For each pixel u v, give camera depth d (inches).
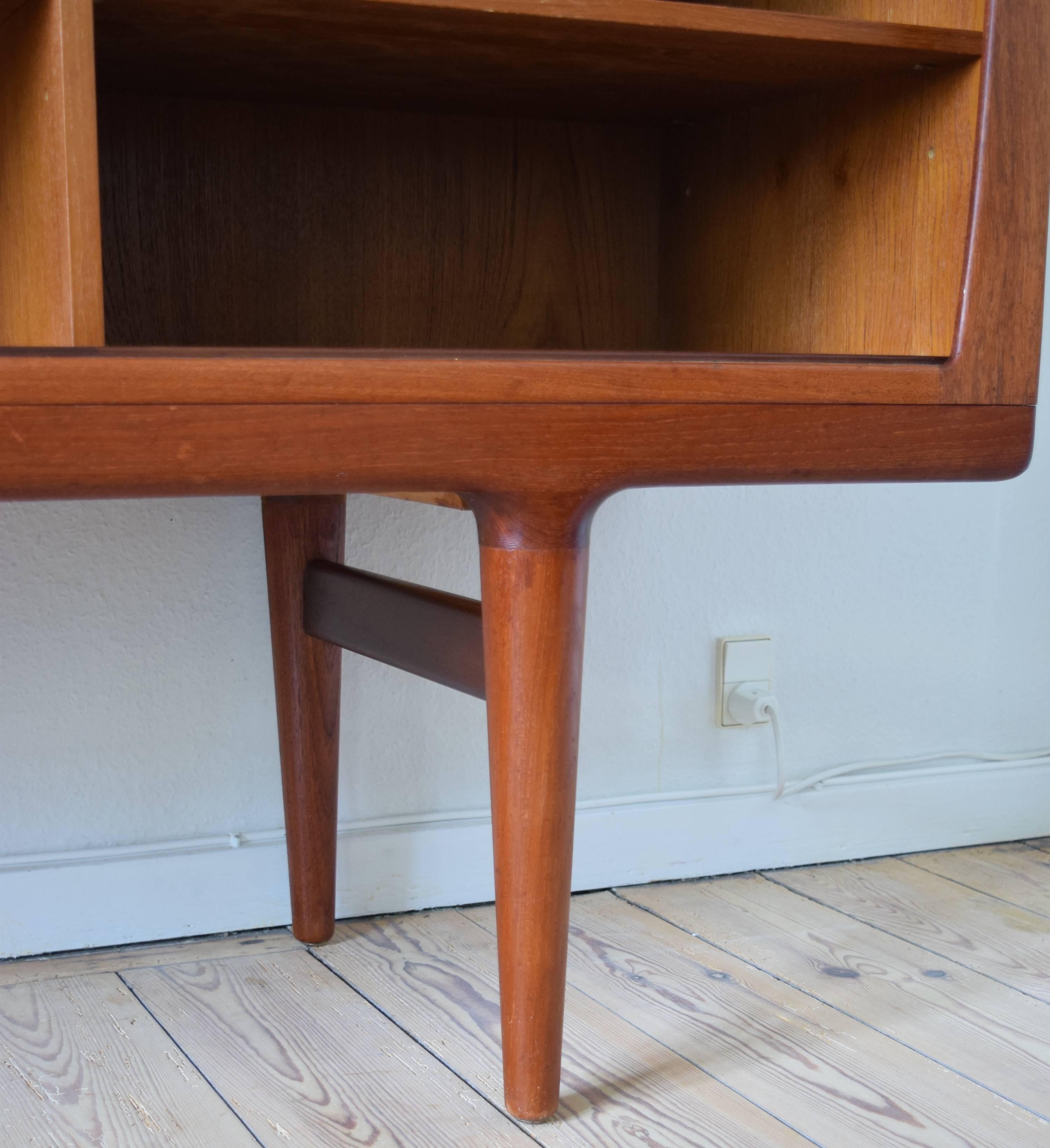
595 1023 36.7
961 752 55.0
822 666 52.6
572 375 26.7
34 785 41.7
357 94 38.0
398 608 34.9
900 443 29.9
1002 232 30.2
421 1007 37.8
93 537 41.7
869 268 33.7
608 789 49.5
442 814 46.9
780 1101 32.3
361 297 41.7
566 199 43.6
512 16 27.1
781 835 51.7
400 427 25.5
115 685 42.4
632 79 34.4
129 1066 33.8
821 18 28.7
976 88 29.8
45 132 24.3
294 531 40.0
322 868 42.3
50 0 23.1
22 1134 30.4
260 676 44.3
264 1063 34.1
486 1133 30.5
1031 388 31.1
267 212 40.3
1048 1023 37.1
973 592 54.8
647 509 48.9
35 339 26.5
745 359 28.3
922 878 50.8
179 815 43.7
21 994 38.5
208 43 30.7
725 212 40.7
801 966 41.2
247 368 24.2
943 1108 32.1
